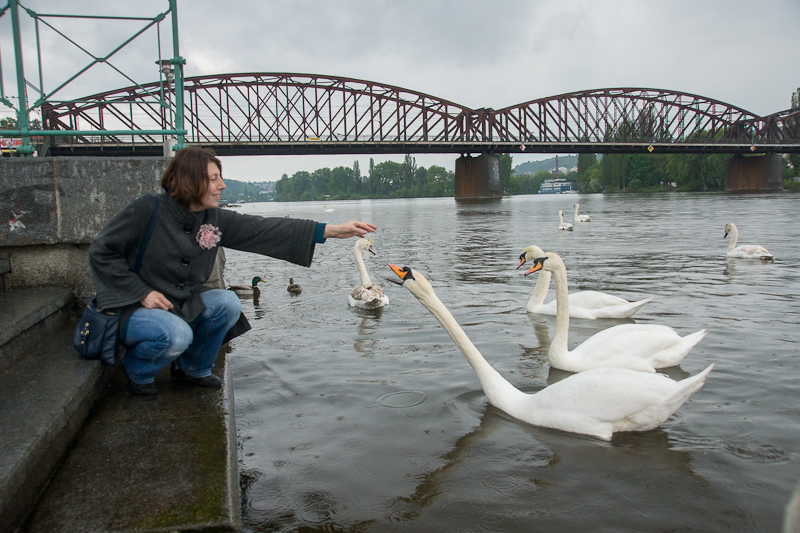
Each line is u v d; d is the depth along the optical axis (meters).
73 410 3.64
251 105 95.38
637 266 14.58
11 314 4.51
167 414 4.05
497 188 115.94
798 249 17.41
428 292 5.39
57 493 3.04
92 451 3.49
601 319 8.70
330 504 3.60
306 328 8.63
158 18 7.76
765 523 3.33
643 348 6.07
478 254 19.08
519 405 5.00
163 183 4.20
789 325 7.75
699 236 23.25
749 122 126.44
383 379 6.03
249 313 9.97
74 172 5.87
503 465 4.10
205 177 4.10
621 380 4.54
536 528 3.33
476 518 3.44
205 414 4.05
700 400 5.20
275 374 6.27
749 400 5.16
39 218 5.83
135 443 3.60
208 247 4.37
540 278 9.37
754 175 118.75
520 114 112.31
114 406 4.21
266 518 3.44
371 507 3.56
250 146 93.69
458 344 5.38
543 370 6.33
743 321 8.08
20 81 7.05
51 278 5.97
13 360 4.27
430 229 34.28
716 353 6.61
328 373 6.27
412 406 5.26
